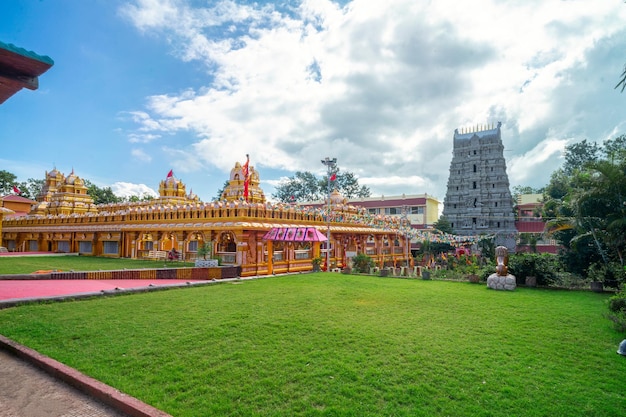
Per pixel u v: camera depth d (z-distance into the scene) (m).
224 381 6.66
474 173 48.62
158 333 9.36
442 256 40.38
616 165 18.14
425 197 59.66
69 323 10.16
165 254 29.52
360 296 15.14
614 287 18.61
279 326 10.11
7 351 8.33
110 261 28.86
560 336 9.62
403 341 8.97
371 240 40.66
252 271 23.83
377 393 6.25
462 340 9.16
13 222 45.28
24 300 12.35
